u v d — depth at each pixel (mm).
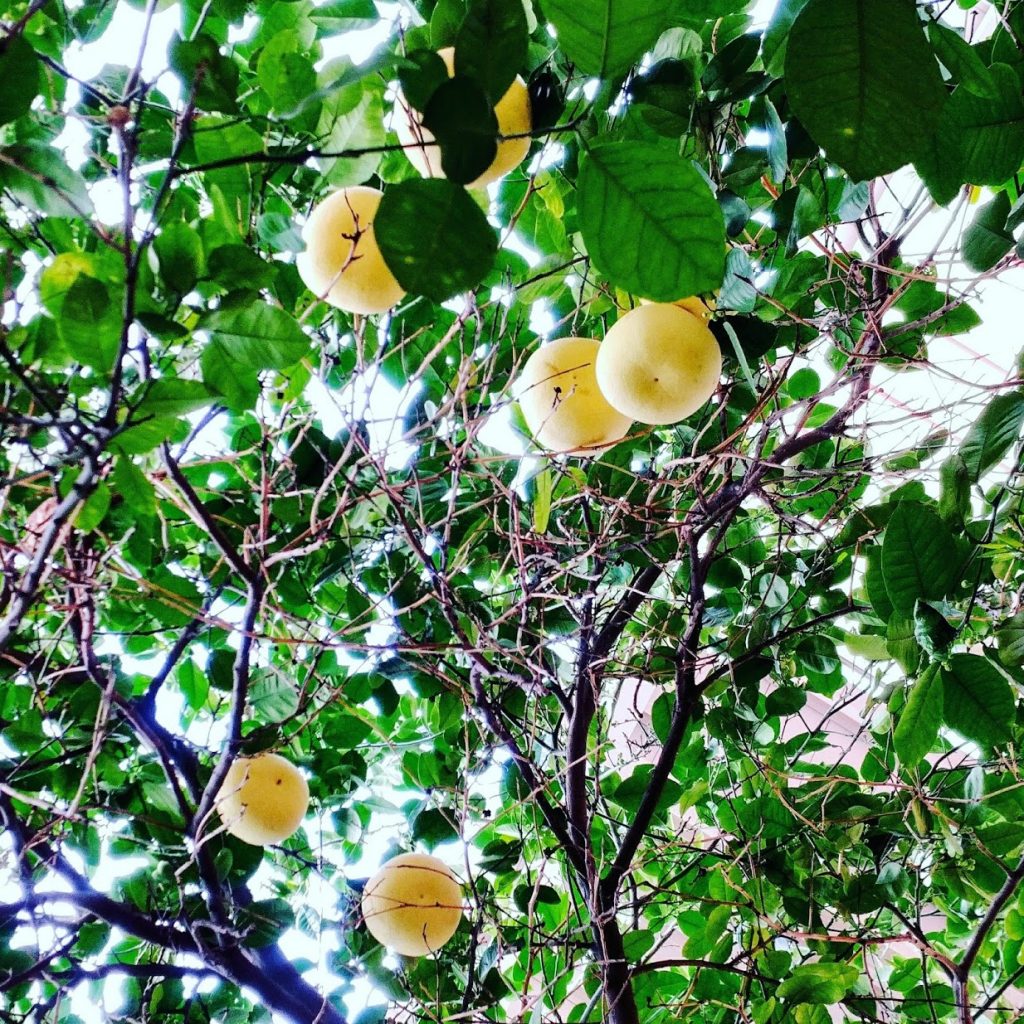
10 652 1356
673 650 1697
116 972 1353
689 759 1870
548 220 1457
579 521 1671
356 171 1040
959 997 1546
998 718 1109
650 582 1637
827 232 1302
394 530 1546
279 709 1538
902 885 1682
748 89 1104
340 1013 1486
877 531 1539
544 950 1619
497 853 1661
